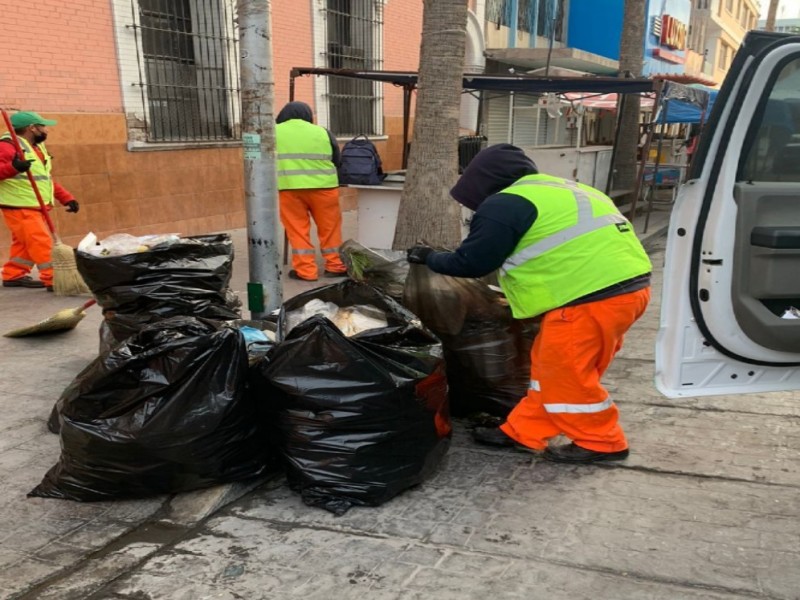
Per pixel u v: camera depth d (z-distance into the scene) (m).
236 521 2.96
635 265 3.12
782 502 3.04
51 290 6.58
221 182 9.81
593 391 3.26
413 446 3.07
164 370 2.94
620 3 20.78
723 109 2.80
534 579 2.52
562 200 3.09
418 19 13.86
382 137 13.20
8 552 2.72
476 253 3.07
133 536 2.85
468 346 3.67
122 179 8.45
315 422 2.95
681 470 3.34
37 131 6.34
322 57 11.24
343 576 2.56
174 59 9.03
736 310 2.93
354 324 3.28
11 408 4.01
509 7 17.84
